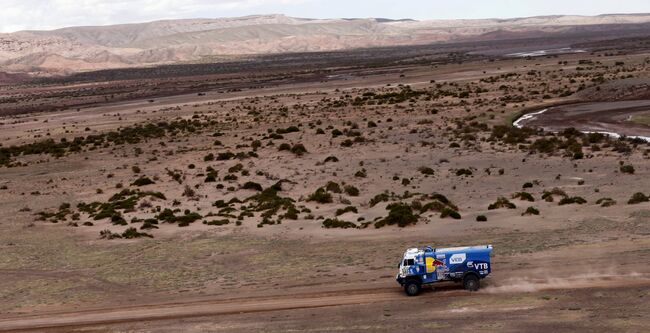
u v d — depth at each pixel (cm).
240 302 3412
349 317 2973
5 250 5219
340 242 4581
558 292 3050
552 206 5144
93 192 7744
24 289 4109
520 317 2747
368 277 3641
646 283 3055
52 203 7319
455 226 4722
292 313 3127
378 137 9694
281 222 5450
